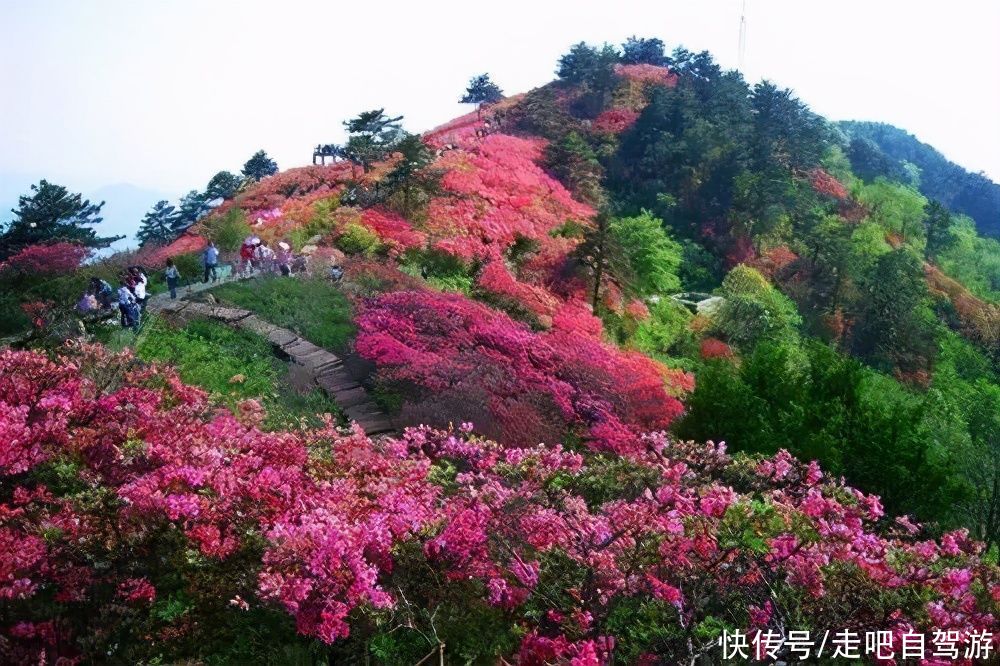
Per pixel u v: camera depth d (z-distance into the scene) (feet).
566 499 23.34
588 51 213.05
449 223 101.04
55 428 23.75
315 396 48.03
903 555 21.67
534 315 81.61
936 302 155.74
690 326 105.40
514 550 21.30
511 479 25.66
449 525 21.12
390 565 20.29
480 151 139.13
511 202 113.80
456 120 186.09
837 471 40.96
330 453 26.07
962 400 103.40
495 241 99.76
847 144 288.30
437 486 25.22
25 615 19.94
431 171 110.01
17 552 19.21
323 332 58.65
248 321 58.54
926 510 40.24
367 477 24.48
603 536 21.26
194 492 21.27
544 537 21.57
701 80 217.77
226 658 19.58
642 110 179.22
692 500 23.29
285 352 54.29
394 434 44.47
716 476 31.04
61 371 26.81
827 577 20.56
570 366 61.46
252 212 119.75
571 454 27.78
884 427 43.16
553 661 19.13
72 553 20.20
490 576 21.18
